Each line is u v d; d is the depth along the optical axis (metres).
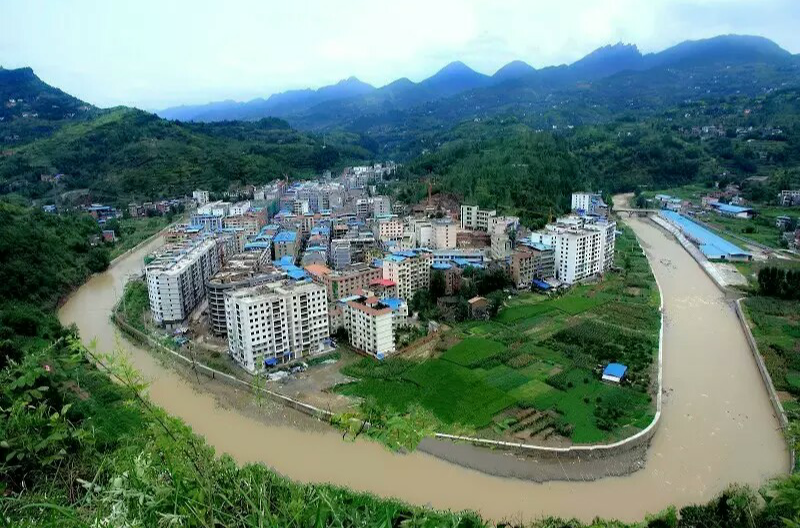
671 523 62.75
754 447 88.06
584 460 84.94
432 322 139.12
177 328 141.12
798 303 151.00
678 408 100.00
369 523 22.75
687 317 148.25
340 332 134.00
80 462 27.61
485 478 81.06
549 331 135.38
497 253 184.75
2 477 25.66
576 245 175.75
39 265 169.88
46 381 71.50
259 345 116.94
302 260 184.25
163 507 19.88
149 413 21.30
